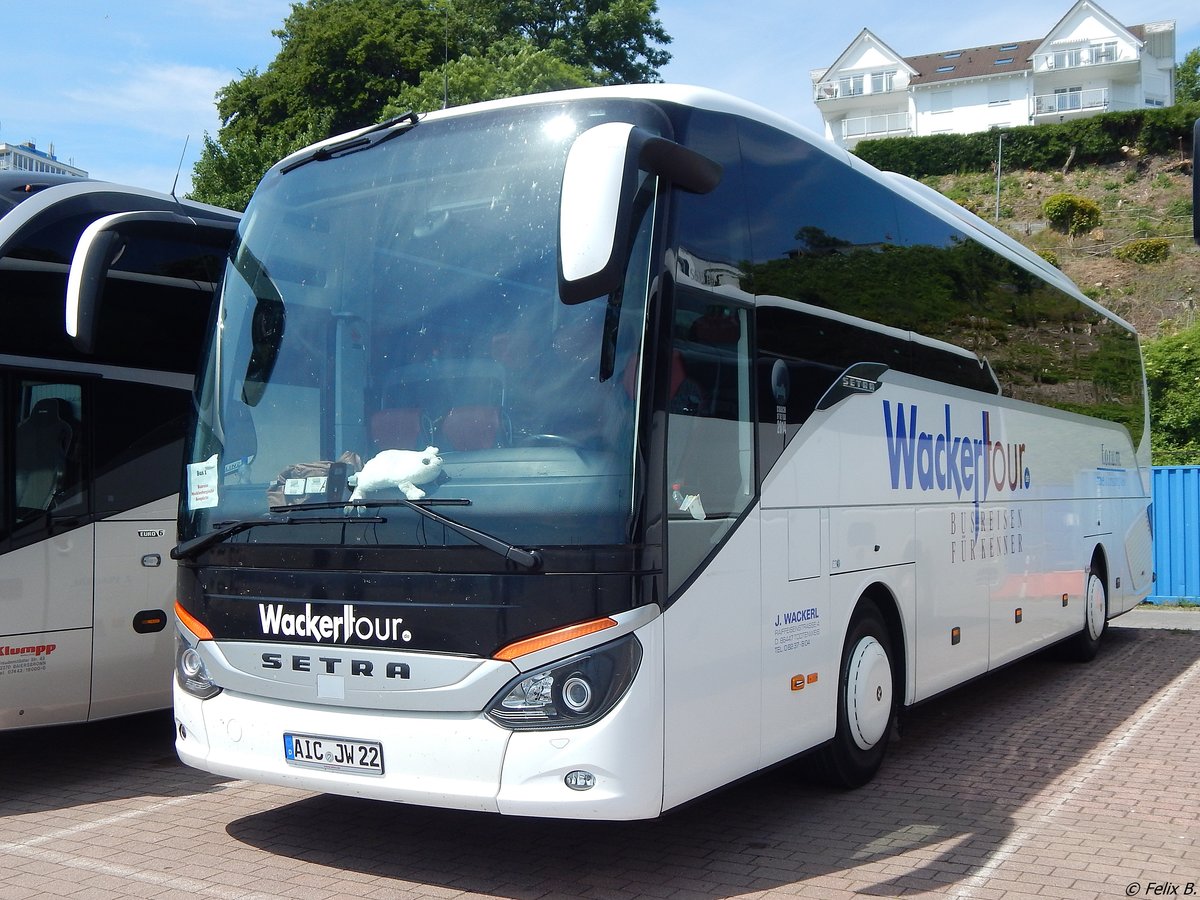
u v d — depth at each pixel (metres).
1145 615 16.69
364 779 4.77
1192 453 28.03
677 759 4.68
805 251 6.19
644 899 4.85
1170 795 6.55
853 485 6.47
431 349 4.99
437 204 5.24
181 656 5.45
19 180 7.39
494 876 5.15
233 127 42.88
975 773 7.10
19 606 6.78
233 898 4.87
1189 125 59.31
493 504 4.62
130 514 7.41
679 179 4.82
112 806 6.47
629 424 4.57
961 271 8.61
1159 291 45.97
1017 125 70.69
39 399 6.99
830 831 5.84
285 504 5.12
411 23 41.28
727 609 5.08
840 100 79.75
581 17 43.53
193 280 8.07
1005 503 9.09
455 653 4.59
